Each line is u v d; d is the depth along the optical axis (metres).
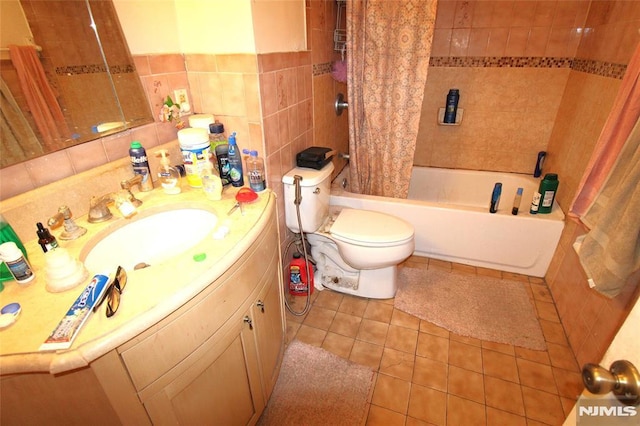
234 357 0.97
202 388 0.88
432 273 2.13
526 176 2.53
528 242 2.01
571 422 0.67
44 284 0.76
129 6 1.13
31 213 0.88
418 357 1.57
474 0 2.24
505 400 1.37
